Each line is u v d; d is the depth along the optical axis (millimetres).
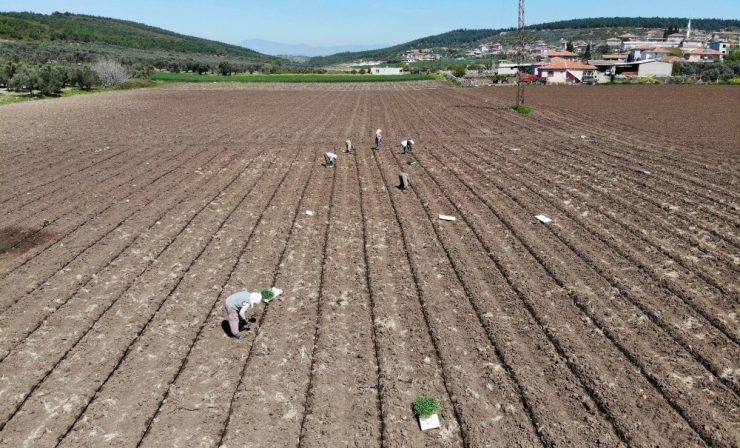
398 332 10281
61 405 8375
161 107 48562
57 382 8891
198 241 14773
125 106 48906
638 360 9094
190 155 25938
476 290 11766
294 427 7926
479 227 15633
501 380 8805
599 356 9305
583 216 16250
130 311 11070
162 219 16562
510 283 12070
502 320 10531
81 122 37188
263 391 8680
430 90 70438
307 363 9406
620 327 10109
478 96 58156
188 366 9320
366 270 13070
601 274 12336
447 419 8023
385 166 23656
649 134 30469
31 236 15141
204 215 16938
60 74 64562
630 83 73938
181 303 11414
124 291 11938
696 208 16734
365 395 8617
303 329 10422
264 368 9258
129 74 86000
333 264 13367
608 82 76438
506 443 7477
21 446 7551
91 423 7992
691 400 8133
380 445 7562
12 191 19562
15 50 99250
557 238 14578
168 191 19609
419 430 7824
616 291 11500
